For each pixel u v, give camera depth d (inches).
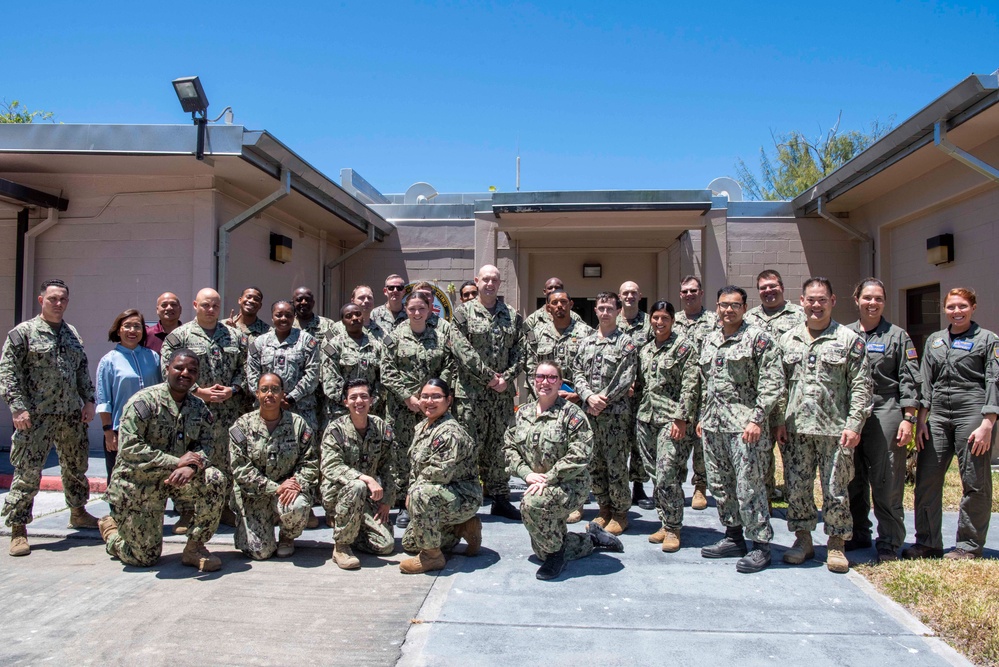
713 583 162.7
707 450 181.0
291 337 218.5
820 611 146.2
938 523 179.5
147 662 125.2
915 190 355.9
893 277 389.4
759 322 217.3
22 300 318.0
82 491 210.4
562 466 167.2
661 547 191.3
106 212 316.8
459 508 174.1
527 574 170.4
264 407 184.2
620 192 381.4
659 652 128.0
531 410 178.4
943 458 176.6
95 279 316.8
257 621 143.1
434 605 151.0
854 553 184.9
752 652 128.0
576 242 480.4
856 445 173.6
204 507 176.4
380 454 191.8
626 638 133.8
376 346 228.5
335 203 377.7
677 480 189.9
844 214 427.8
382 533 187.0
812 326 173.3
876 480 177.3
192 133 277.0
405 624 141.4
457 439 175.0
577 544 180.9
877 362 177.0
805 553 176.2
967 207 323.9
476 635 135.6
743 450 171.9
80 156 284.7
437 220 457.1
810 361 170.9
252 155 285.7
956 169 321.1
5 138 278.4
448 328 225.3
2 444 327.6
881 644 131.1
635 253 505.4
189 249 310.3
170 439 179.5
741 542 181.8
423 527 170.2
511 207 378.0
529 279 511.2
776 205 432.1
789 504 176.7
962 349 173.8
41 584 165.3
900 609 146.8
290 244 379.9
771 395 167.9
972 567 164.2
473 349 217.6
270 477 185.9
